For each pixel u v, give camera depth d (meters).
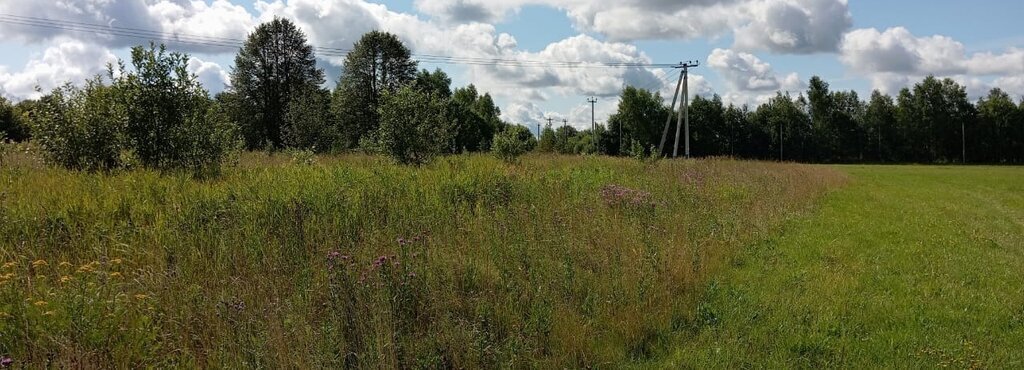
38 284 4.95
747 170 26.33
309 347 4.50
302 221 7.22
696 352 5.31
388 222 7.73
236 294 5.36
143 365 4.19
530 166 18.59
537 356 5.09
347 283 5.20
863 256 9.78
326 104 44.12
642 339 5.58
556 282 6.42
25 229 6.32
